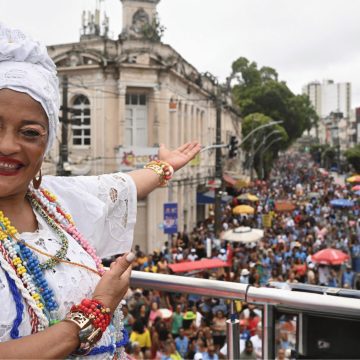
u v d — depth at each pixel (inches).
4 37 59.2
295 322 85.7
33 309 53.6
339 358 83.6
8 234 57.5
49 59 61.1
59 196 71.0
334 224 1073.5
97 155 864.9
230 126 1648.6
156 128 869.2
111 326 62.4
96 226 71.9
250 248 706.2
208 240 683.4
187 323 345.1
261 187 1847.9
